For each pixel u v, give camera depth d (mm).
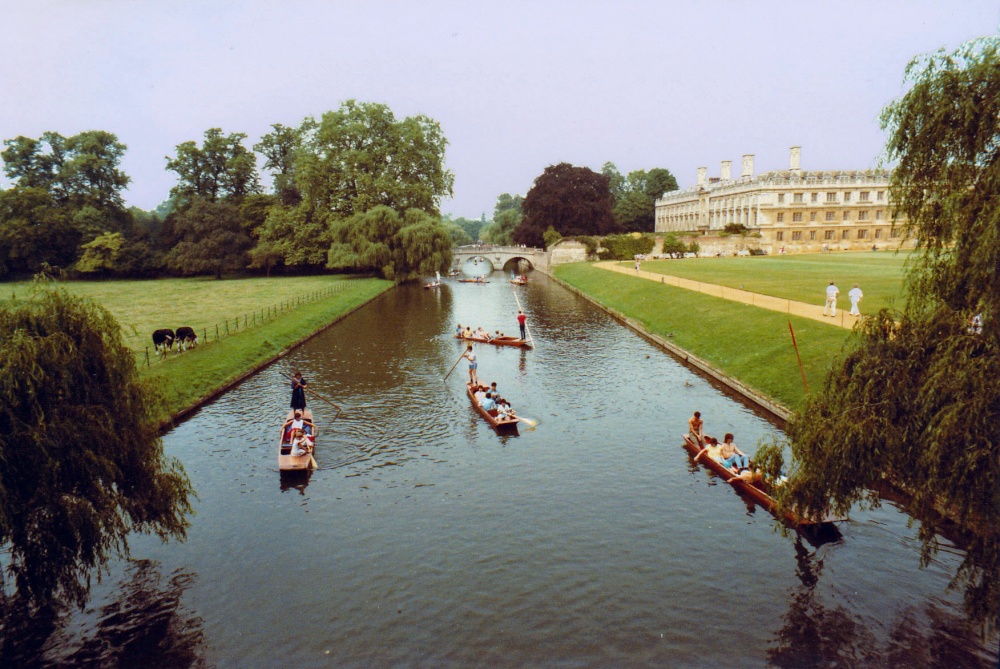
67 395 13992
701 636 13836
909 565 16344
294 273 106625
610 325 52719
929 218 13930
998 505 11742
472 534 18156
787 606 14852
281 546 17734
